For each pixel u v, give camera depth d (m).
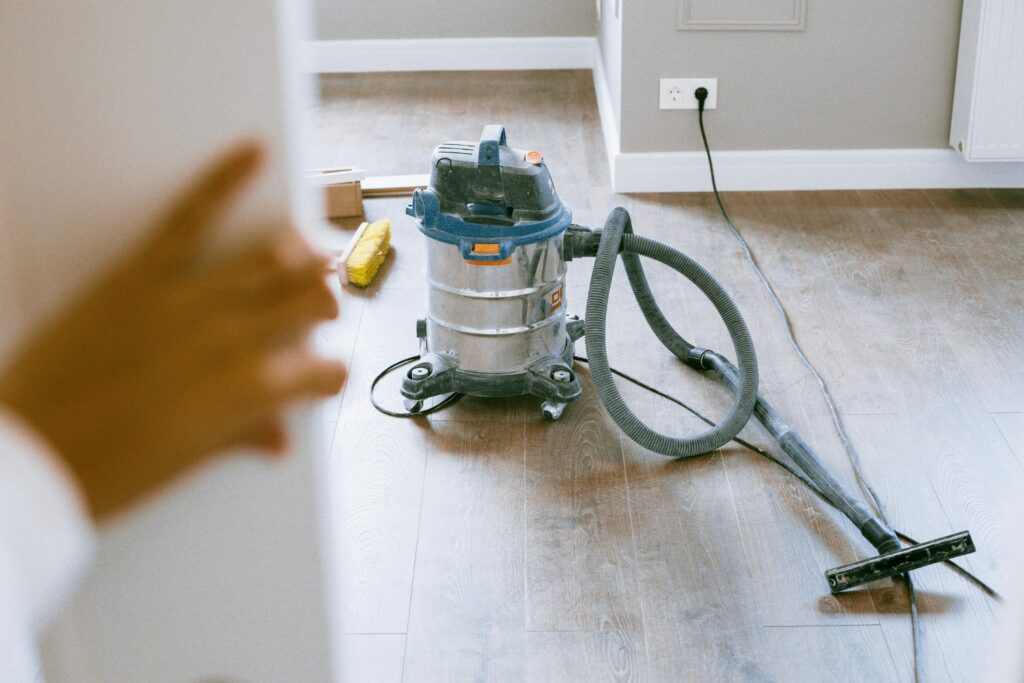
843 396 2.63
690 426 2.55
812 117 3.72
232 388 0.36
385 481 2.37
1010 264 3.25
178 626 0.49
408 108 4.62
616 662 1.88
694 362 2.77
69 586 0.32
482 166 2.42
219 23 0.40
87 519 0.32
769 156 3.76
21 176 0.40
